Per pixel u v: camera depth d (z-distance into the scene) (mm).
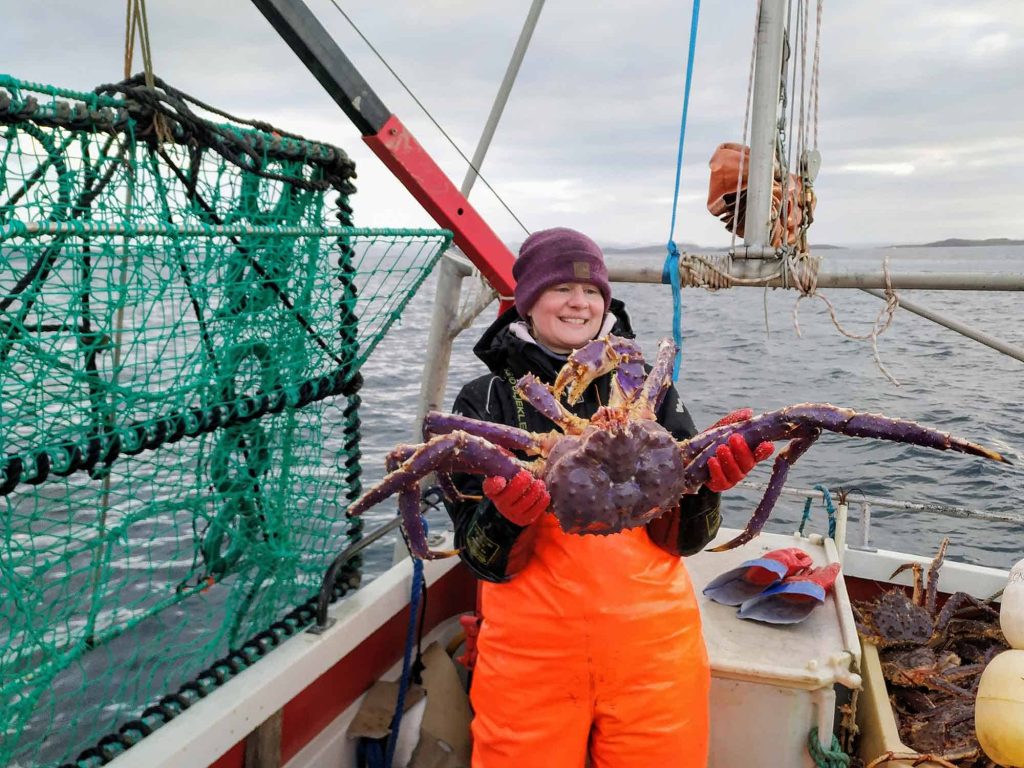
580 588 1941
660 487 1765
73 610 1972
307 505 2555
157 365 1849
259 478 2400
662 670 1954
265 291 2197
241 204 2109
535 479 1775
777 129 3145
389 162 2670
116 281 1684
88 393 1709
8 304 1549
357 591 2719
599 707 1985
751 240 3129
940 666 3137
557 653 1948
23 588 1811
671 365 2041
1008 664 2475
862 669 3119
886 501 3627
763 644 2613
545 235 2197
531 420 2139
